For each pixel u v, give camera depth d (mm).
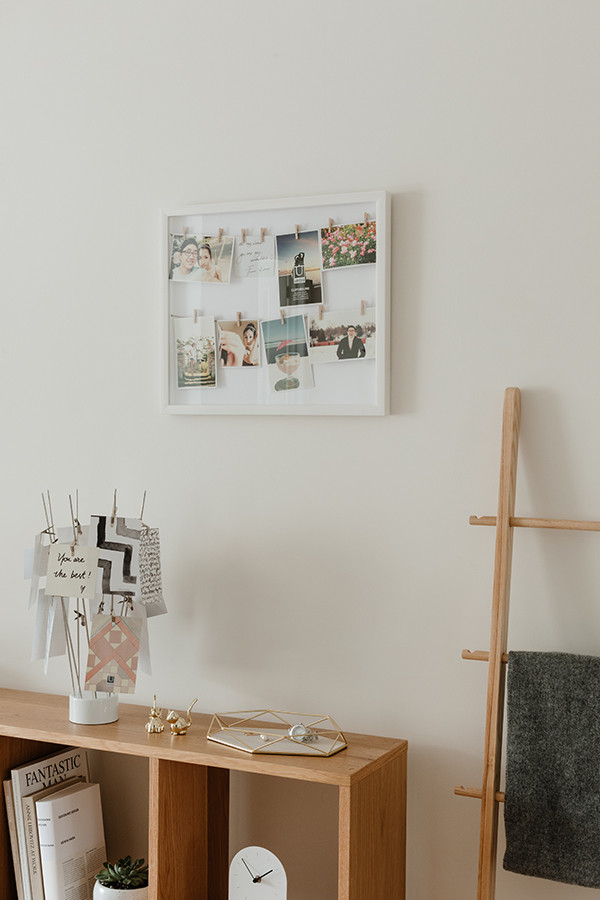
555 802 1670
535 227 1818
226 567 2084
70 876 1964
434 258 1896
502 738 1788
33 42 2270
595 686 1671
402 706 1928
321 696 1996
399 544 1932
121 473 2189
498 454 1851
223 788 1996
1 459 2303
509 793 1691
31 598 1962
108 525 1897
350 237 1948
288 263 2010
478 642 1870
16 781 1977
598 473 1782
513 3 1830
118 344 2191
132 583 1893
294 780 2008
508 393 1753
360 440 1961
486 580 1863
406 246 1917
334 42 1977
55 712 2037
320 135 1991
